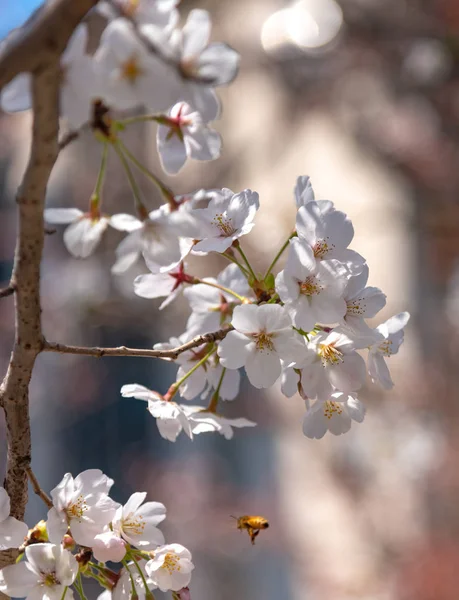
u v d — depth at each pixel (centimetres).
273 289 195
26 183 140
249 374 182
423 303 884
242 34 923
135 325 951
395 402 848
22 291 158
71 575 171
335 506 879
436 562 768
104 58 139
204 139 186
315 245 185
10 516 175
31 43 122
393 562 815
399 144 893
